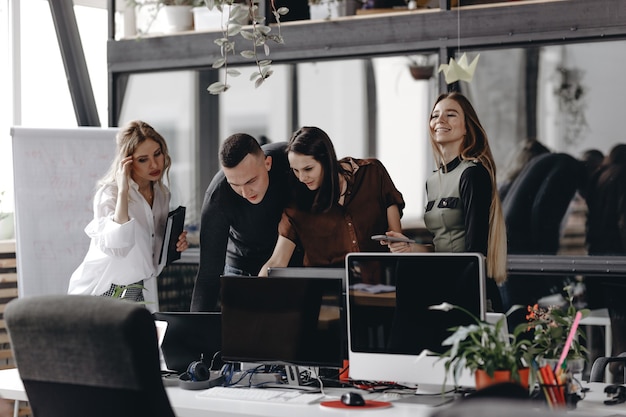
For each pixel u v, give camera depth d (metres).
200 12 6.07
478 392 1.76
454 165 5.31
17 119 5.99
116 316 2.57
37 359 2.75
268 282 3.60
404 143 5.62
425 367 3.35
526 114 5.34
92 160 5.72
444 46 5.47
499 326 3.08
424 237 5.54
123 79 6.33
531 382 3.04
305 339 3.53
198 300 5.92
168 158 5.26
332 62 5.79
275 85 5.94
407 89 5.62
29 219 5.58
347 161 5.68
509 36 5.32
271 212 5.73
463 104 5.28
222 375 3.72
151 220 5.20
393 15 5.59
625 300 4.96
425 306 3.36
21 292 5.55
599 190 5.20
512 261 5.32
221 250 5.87
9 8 5.90
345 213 5.63
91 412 2.69
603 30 5.14
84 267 5.10
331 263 5.66
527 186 5.34
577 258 5.21
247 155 5.62
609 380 4.98
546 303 5.27
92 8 6.40
